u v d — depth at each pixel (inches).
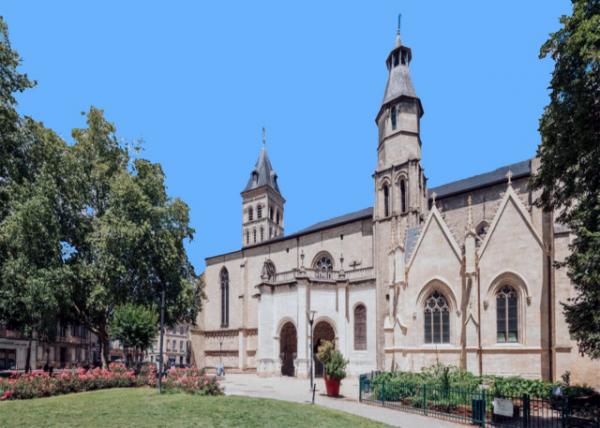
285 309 1900.8
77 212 1475.1
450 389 820.0
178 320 1710.1
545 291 1182.9
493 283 1270.9
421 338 1403.8
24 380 930.7
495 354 1227.2
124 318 1109.1
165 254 1558.8
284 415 706.8
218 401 813.2
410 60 2062.0
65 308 1428.4
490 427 716.0
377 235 1899.6
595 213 698.8
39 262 1293.1
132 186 1462.8
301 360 1781.5
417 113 1972.2
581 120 694.5
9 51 1320.1
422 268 1441.9
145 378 1097.4
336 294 1894.7
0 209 1300.4
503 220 1290.6
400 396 920.9
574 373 1050.7
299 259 2411.4
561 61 716.7
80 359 3277.6
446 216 1907.0
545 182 802.2
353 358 1820.9
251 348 2541.8
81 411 702.5
